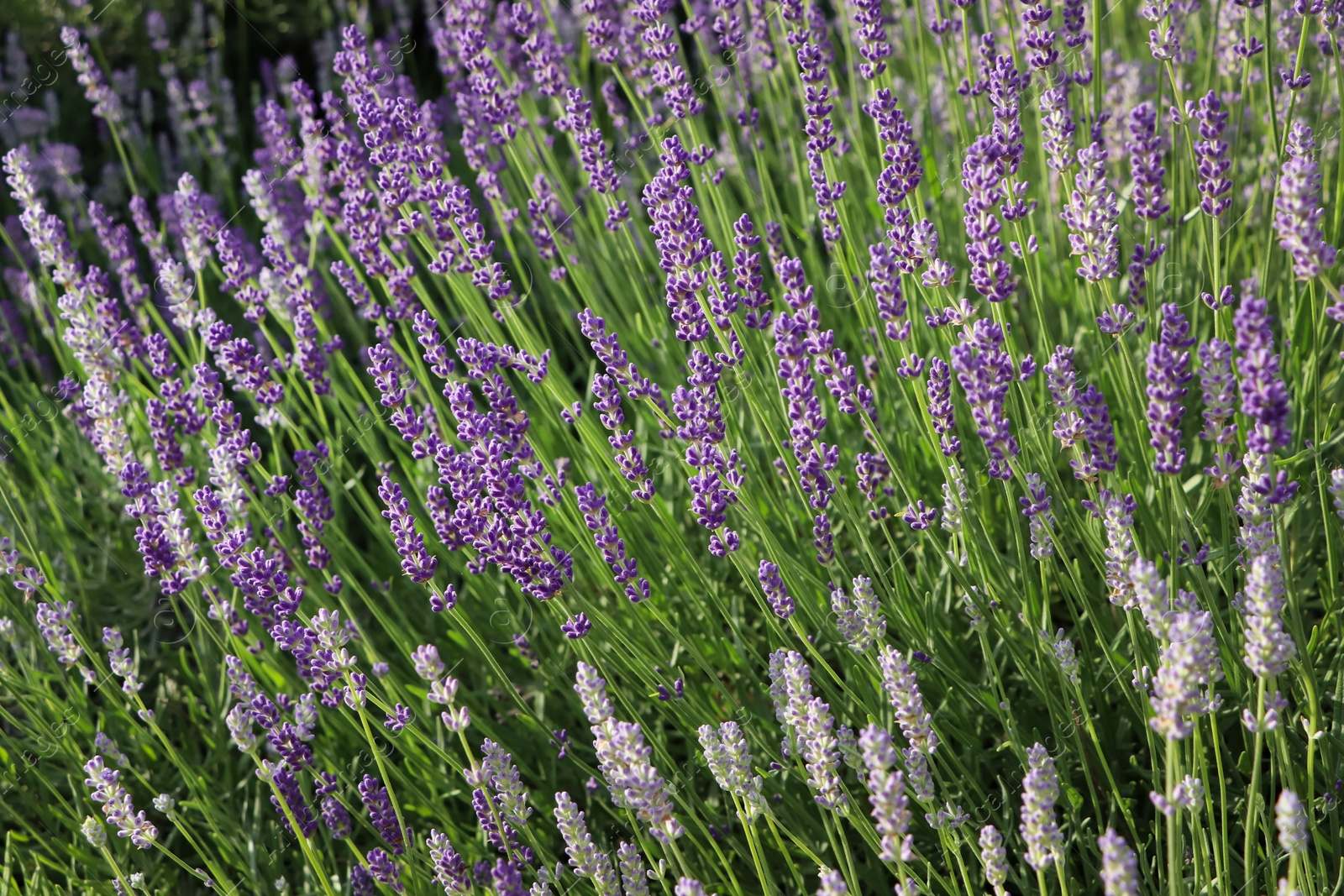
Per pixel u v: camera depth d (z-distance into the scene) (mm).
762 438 3299
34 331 5496
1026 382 2861
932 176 3996
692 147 3867
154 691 3941
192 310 3834
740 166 4480
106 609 4090
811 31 3621
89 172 7727
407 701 3107
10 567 3029
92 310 3684
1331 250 1896
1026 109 3910
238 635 2992
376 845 3275
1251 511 2152
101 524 4500
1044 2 3988
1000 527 3420
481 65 3799
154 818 3453
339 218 4387
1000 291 2463
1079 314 3758
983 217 2412
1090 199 2420
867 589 2422
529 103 4613
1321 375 3324
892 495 3078
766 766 3084
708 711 3143
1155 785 2432
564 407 3244
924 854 2828
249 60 8234
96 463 4480
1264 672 1923
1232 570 2791
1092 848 2574
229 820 3229
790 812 2912
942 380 2500
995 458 2459
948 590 3150
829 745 2080
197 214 3828
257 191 3852
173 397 3266
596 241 4488
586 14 3639
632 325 4332
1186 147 3408
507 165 4844
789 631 3121
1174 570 2475
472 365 2725
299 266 3758
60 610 3033
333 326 5254
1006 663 3135
